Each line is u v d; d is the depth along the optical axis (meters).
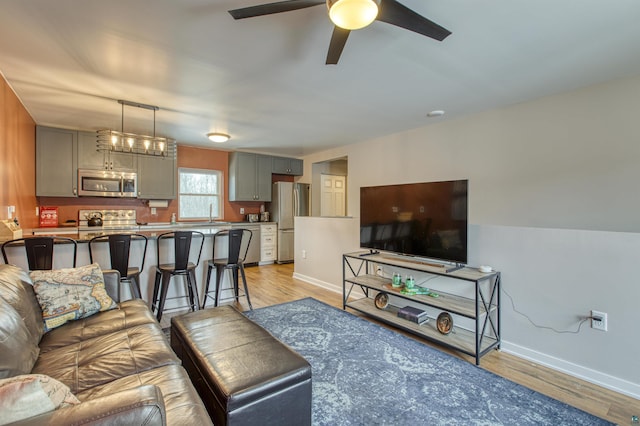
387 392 2.00
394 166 4.54
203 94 2.97
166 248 3.46
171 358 1.59
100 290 2.25
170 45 2.07
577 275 2.21
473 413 1.80
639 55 2.19
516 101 3.15
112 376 1.40
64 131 4.33
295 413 1.47
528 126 3.13
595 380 2.11
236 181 6.01
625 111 2.57
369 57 2.24
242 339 1.78
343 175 7.09
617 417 1.77
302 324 3.12
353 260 4.09
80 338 1.81
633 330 1.98
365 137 4.78
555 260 2.30
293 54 2.21
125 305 2.36
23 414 0.81
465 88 2.81
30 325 1.69
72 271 2.23
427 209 2.87
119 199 5.12
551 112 2.98
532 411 1.82
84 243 2.96
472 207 3.59
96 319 2.08
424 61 2.30
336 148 5.74
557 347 2.29
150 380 1.37
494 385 2.08
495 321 2.64
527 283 2.45
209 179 6.08
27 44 2.05
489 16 1.75
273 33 1.94
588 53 2.17
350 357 2.45
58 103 3.24
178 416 1.11
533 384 2.10
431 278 3.11
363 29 1.88
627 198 2.56
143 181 5.00
